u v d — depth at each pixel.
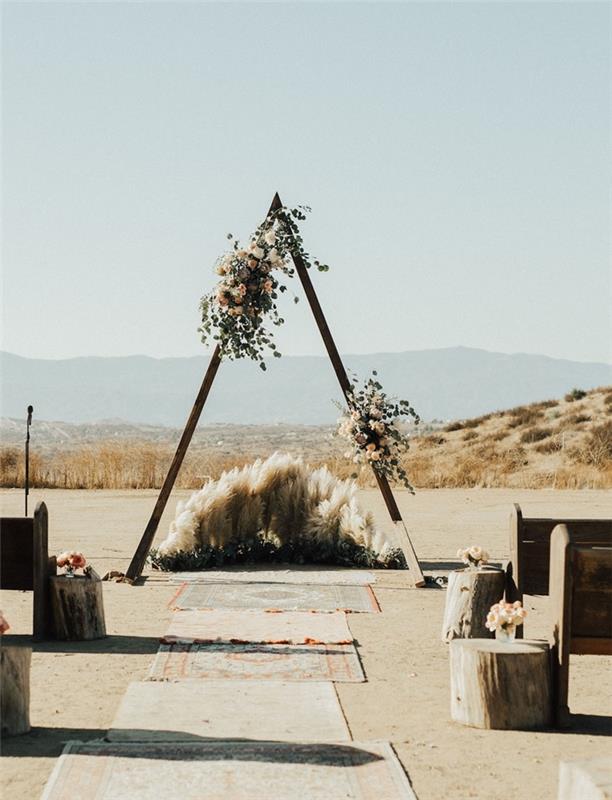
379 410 16.17
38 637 11.42
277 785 6.82
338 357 16.33
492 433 54.53
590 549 8.48
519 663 8.33
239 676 9.73
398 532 16.12
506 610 8.77
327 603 13.77
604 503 31.58
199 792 6.68
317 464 42.72
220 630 11.81
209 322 15.65
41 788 6.80
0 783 6.89
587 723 8.52
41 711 8.62
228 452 83.62
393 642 11.40
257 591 14.78
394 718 8.52
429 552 19.66
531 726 8.33
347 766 7.21
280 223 15.82
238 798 6.59
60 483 37.28
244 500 18.14
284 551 18.14
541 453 49.66
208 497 17.81
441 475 43.12
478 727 8.31
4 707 7.91
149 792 6.68
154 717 8.38
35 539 11.41
